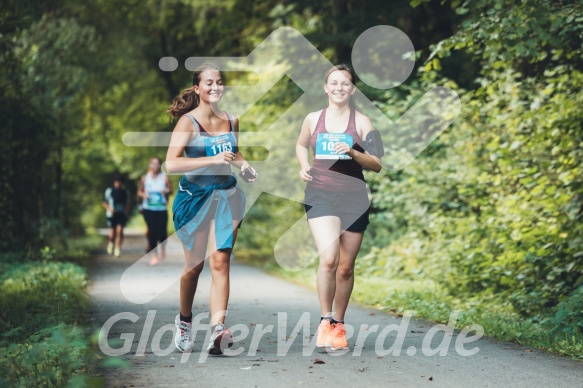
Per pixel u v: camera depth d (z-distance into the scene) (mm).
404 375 13570
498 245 25719
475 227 26703
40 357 13172
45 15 45656
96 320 20562
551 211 22750
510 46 21203
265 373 13734
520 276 23062
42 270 29797
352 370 14000
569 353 15695
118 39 64750
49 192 45562
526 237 22938
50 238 44656
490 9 21172
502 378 13359
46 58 44188
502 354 15734
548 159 23781
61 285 26375
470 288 26391
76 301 23578
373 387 12641
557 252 22234
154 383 12914
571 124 22016
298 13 45281
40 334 15891
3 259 36469
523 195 23828
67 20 50906
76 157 67625
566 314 18531
